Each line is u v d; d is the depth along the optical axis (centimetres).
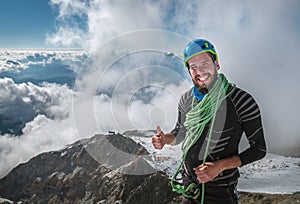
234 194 155
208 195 151
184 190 158
